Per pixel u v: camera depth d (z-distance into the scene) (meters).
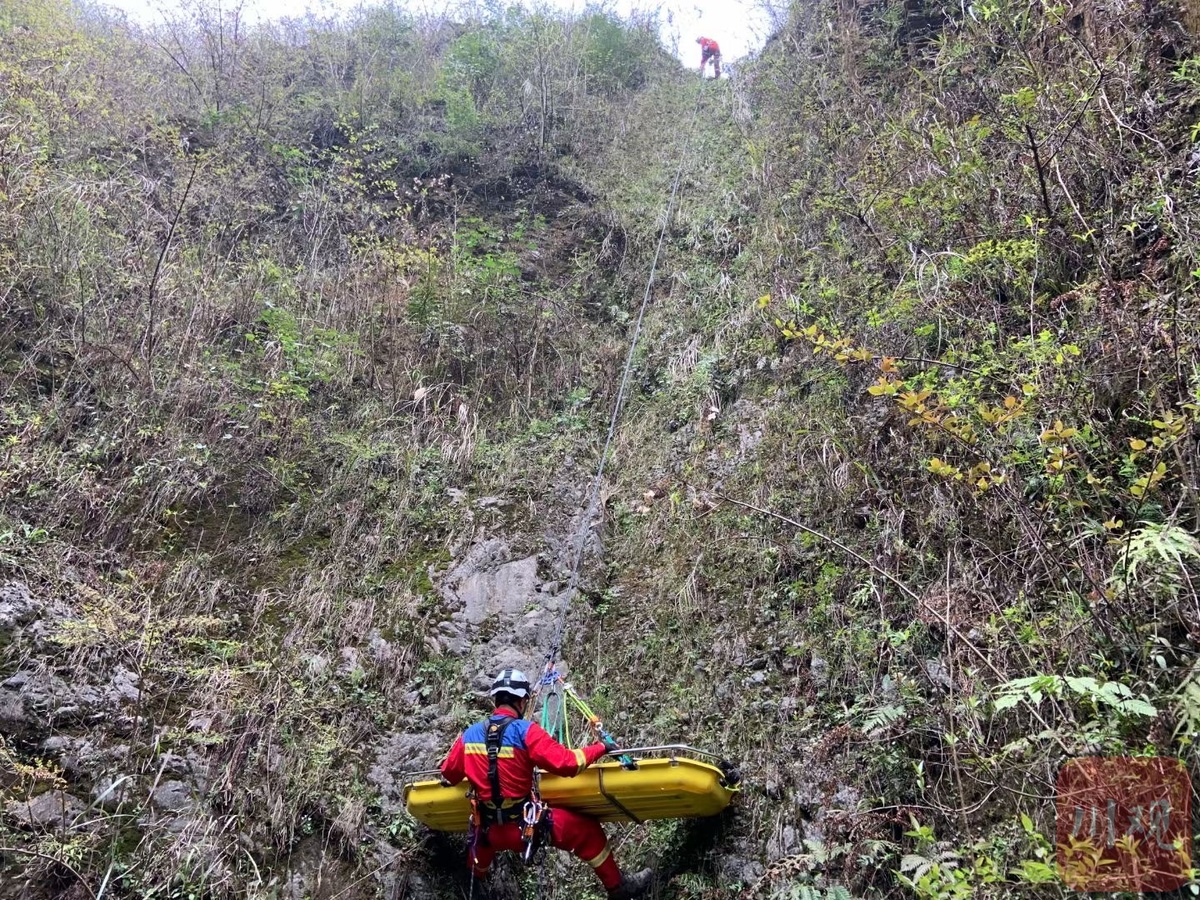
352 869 4.56
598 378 8.24
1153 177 4.75
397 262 8.55
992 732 3.66
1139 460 3.82
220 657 5.23
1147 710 2.84
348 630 5.67
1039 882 2.96
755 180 9.71
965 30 7.70
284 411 6.99
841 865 3.81
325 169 10.50
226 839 4.39
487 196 10.92
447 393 7.81
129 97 10.22
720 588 5.58
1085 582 3.69
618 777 4.25
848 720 4.33
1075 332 4.46
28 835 4.05
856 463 5.32
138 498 5.93
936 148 6.38
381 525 6.46
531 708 5.50
